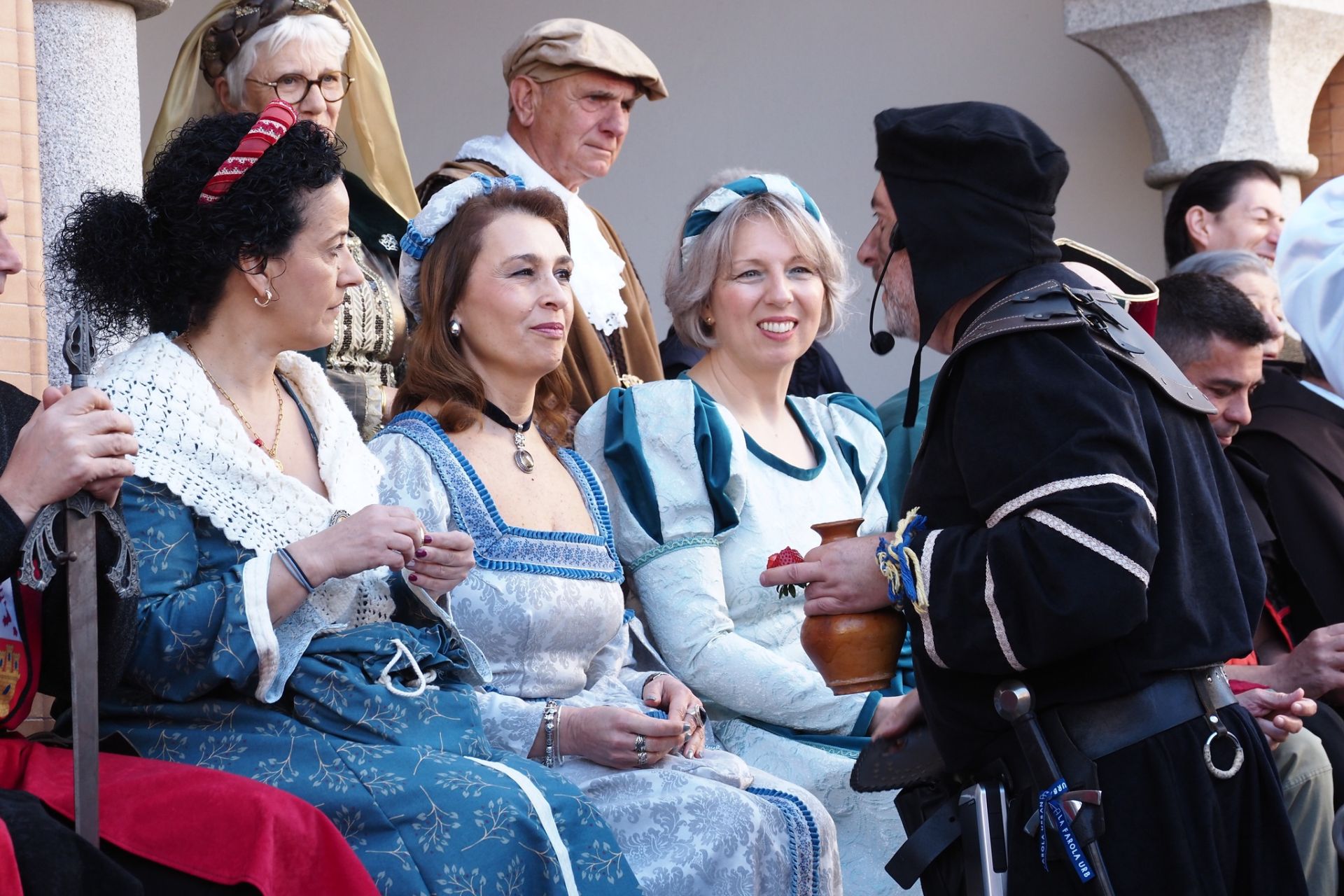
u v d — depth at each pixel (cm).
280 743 281
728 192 430
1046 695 274
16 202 381
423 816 278
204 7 752
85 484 251
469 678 326
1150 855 266
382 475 336
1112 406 264
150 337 302
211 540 294
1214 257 524
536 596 343
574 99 541
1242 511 293
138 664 279
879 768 321
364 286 464
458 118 808
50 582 262
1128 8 698
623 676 369
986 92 772
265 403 316
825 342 785
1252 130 691
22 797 242
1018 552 261
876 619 314
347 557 285
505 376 365
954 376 280
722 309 427
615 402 411
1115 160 757
